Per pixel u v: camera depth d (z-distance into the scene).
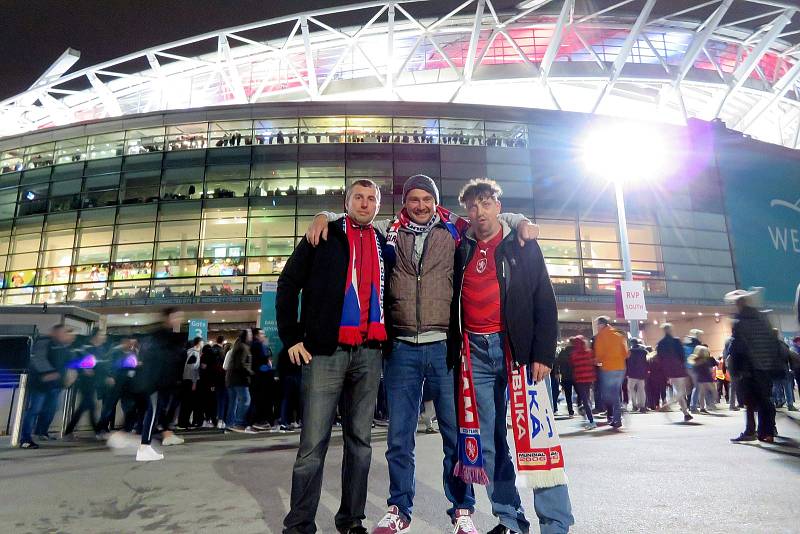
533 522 2.89
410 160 25.14
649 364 13.23
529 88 36.28
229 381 9.60
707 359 11.77
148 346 5.89
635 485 3.74
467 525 2.63
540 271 2.73
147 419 5.74
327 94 34.38
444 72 33.88
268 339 12.54
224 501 3.46
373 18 30.56
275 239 24.20
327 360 2.70
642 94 36.50
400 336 2.91
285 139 25.45
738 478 3.96
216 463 5.32
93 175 25.73
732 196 27.30
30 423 7.17
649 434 7.48
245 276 23.78
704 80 34.34
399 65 36.00
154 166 25.36
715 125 27.95
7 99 35.12
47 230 25.53
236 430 10.08
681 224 26.23
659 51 35.91
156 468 4.99
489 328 2.77
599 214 25.56
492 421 2.75
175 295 23.06
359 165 24.98
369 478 4.41
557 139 26.27
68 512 3.22
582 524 2.73
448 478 2.82
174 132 25.95
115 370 8.52
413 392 2.91
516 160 25.62
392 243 3.05
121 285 23.94
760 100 37.84
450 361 2.83
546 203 25.25
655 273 25.38
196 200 24.58
